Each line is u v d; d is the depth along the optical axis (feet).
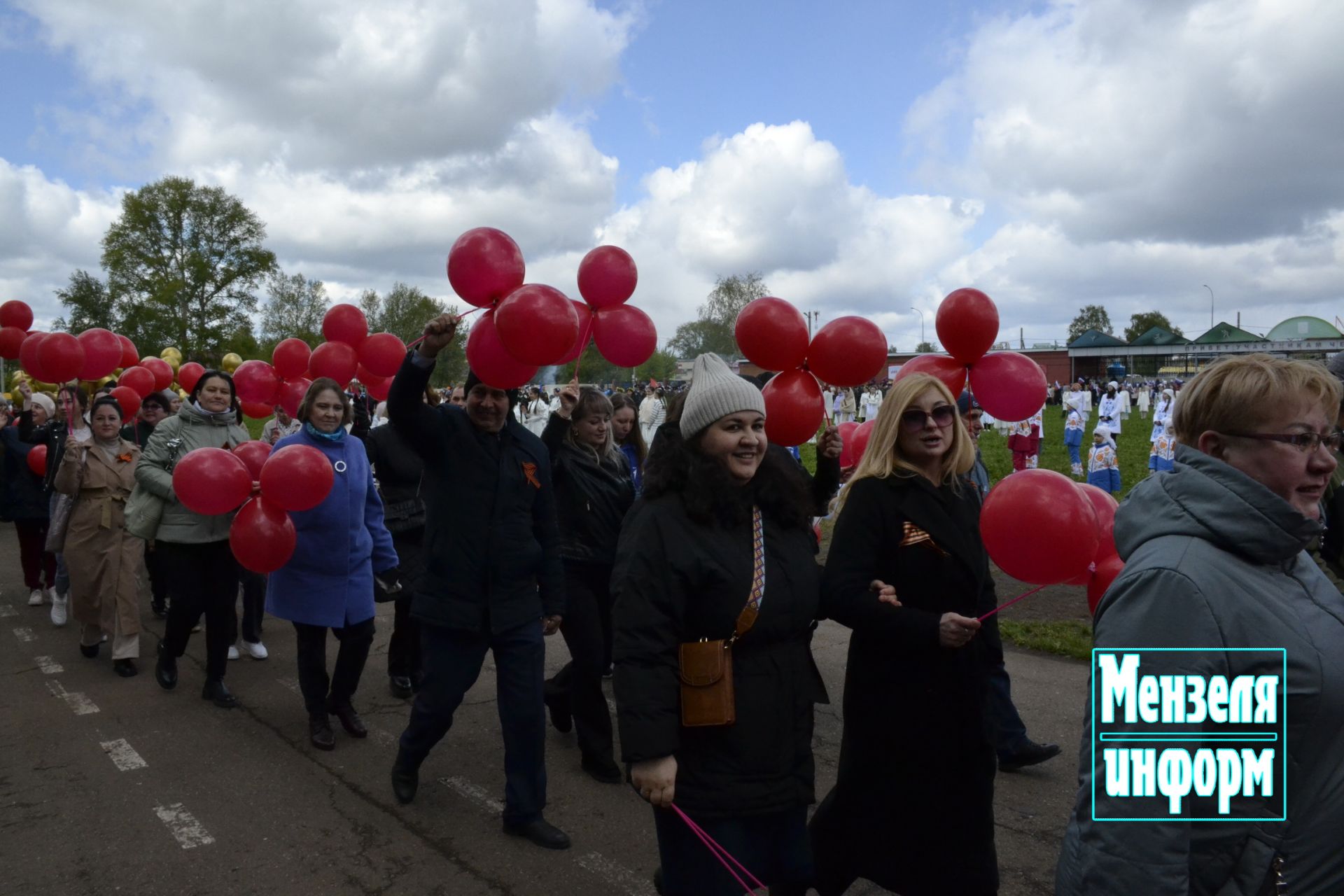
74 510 20.16
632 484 14.89
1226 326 213.05
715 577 7.51
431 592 12.15
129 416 27.09
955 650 8.43
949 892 8.34
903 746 8.43
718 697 7.37
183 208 188.44
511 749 12.18
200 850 11.93
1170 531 5.40
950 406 8.98
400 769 13.34
